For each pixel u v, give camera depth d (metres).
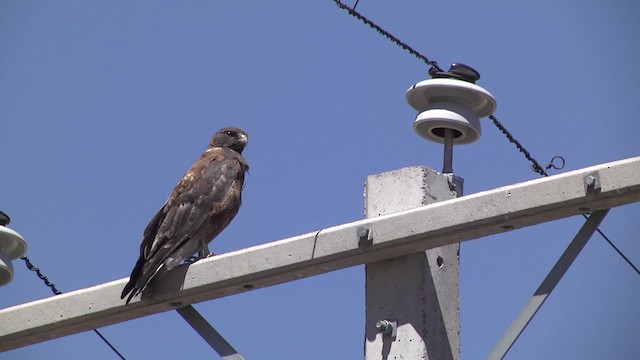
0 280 12.10
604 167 8.58
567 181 8.70
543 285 8.68
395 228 9.39
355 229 9.59
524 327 8.57
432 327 9.36
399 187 9.93
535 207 8.78
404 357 9.27
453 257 9.81
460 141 11.06
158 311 10.98
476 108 11.06
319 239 9.78
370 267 9.75
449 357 9.40
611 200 8.57
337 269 9.89
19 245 12.26
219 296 10.62
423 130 10.97
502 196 8.95
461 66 11.12
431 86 10.84
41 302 11.38
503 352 8.52
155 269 10.80
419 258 9.54
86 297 11.19
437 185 9.95
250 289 10.41
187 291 10.60
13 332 11.41
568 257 8.73
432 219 9.21
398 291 9.53
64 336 11.50
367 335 9.56
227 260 10.36
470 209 9.06
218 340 10.56
